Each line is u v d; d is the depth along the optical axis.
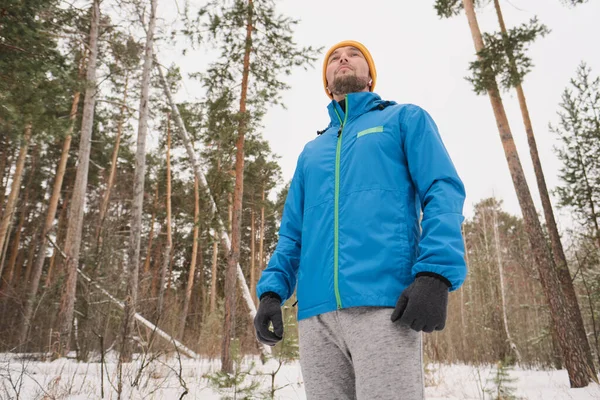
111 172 19.69
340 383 1.22
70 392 4.07
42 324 10.49
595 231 13.58
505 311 17.55
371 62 1.79
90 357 8.58
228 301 8.12
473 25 8.98
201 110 10.41
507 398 3.63
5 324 11.91
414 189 1.33
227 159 9.62
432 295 1.02
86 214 21.55
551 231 9.73
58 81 9.55
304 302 1.32
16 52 8.08
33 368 6.00
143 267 22.45
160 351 4.67
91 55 12.20
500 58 8.09
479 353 13.31
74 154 21.05
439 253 1.08
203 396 4.32
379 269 1.17
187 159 19.34
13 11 7.94
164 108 17.30
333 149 1.45
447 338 12.02
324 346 1.25
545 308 13.33
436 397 5.22
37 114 8.52
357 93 1.52
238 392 3.59
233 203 9.45
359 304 1.15
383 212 1.24
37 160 21.22
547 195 9.87
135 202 9.38
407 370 1.07
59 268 18.25
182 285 26.67
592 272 11.48
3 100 7.89
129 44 12.51
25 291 15.67
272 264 1.50
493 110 8.58
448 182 1.23
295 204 1.60
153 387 4.34
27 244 23.08
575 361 7.12
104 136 19.83
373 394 1.07
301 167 1.62
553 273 7.81
